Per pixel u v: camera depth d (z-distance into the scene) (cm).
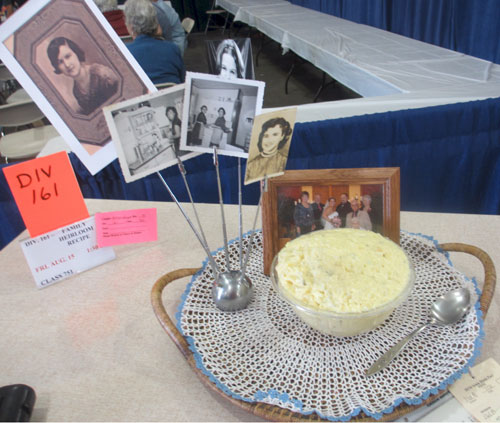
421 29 244
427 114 129
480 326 49
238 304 57
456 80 169
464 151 137
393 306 46
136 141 55
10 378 51
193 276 64
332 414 42
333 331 49
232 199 142
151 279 67
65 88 56
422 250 65
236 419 45
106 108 51
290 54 466
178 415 46
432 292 58
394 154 137
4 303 64
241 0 439
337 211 62
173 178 134
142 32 179
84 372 51
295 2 409
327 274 48
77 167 127
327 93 348
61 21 52
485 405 43
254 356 50
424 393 42
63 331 58
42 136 201
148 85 60
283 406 42
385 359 47
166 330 52
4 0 351
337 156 135
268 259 63
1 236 137
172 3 612
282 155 55
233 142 57
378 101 148
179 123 57
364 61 203
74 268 69
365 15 297
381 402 43
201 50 527
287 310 58
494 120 132
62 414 46
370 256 51
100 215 69
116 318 60
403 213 79
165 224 81
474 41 204
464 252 63
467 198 150
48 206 64
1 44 51
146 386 49
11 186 60
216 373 47
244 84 53
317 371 48
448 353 48
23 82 54
